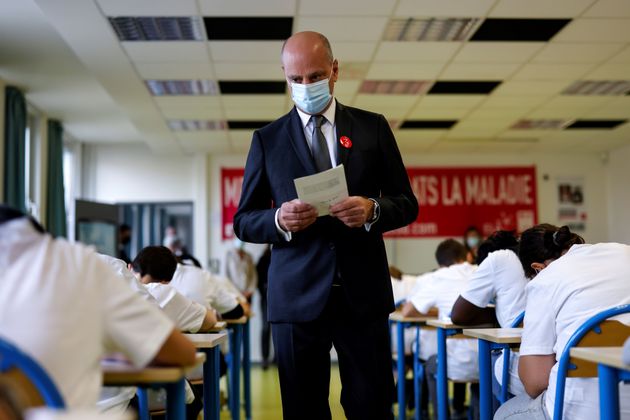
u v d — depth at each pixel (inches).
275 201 77.1
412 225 370.6
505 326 114.0
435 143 348.2
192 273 160.2
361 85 245.4
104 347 53.1
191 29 190.7
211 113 284.2
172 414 61.2
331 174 67.1
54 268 49.1
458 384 179.3
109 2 171.3
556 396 69.8
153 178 374.9
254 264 355.6
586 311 72.3
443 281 148.8
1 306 47.4
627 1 173.9
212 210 368.5
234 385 169.2
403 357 160.6
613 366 53.3
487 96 261.0
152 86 244.1
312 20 184.1
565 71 230.4
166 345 54.3
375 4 174.1
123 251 319.9
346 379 77.1
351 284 74.2
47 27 211.8
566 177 375.9
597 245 78.0
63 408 44.7
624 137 337.1
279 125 79.2
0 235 49.3
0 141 256.5
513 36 197.3
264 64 220.7
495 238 130.6
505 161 375.9
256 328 355.3
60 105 298.7
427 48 206.4
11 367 44.3
